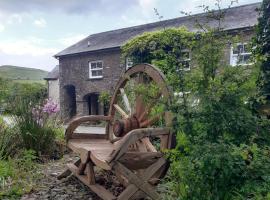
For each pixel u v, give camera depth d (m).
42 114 5.03
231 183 2.04
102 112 15.71
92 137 3.87
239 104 2.16
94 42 16.66
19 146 4.66
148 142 3.11
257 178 1.99
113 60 14.32
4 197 3.08
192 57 2.37
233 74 2.19
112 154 2.47
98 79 15.16
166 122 2.62
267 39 3.15
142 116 3.16
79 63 16.19
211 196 2.06
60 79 17.41
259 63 2.48
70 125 3.65
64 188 3.39
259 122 2.20
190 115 2.18
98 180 3.52
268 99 2.93
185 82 2.28
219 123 2.08
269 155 2.05
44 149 4.81
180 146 2.32
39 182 3.60
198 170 2.01
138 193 2.64
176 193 2.52
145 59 8.37
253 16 10.72
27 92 5.96
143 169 2.70
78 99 16.36
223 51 2.30
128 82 3.66
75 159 4.83
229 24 10.53
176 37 2.52
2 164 3.83
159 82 2.73
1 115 5.70
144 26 15.65
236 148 1.91
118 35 16.12
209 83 2.17
